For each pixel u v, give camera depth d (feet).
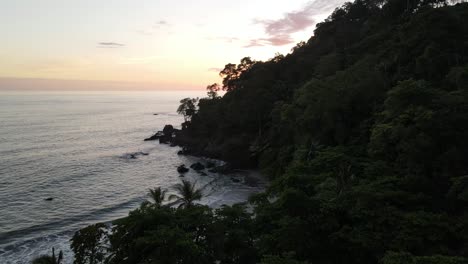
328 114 155.94
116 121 583.17
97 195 180.75
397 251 67.72
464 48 154.40
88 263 81.51
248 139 263.08
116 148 326.03
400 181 91.20
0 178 208.74
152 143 358.84
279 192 91.30
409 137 95.30
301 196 78.69
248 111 263.49
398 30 211.61
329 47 294.05
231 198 173.27
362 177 102.53
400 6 251.39
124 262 68.74
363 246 70.23
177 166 249.75
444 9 177.27
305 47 330.34
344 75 167.63
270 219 83.82
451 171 86.84
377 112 139.13
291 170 102.89
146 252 67.26
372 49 222.07
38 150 303.68
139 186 198.29
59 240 124.47
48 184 198.49
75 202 168.96
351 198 83.41
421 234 69.56
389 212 77.10
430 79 145.07
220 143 284.82
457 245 70.18
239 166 242.37
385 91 155.43
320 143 159.43
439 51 151.53
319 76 224.53
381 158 110.73
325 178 98.68
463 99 96.63
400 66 170.30
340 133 151.74
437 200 85.35
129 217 76.23
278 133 228.63
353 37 279.90
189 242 63.46
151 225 73.05
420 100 102.99
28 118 580.30
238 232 77.30
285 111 195.11
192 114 382.83
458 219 74.02
